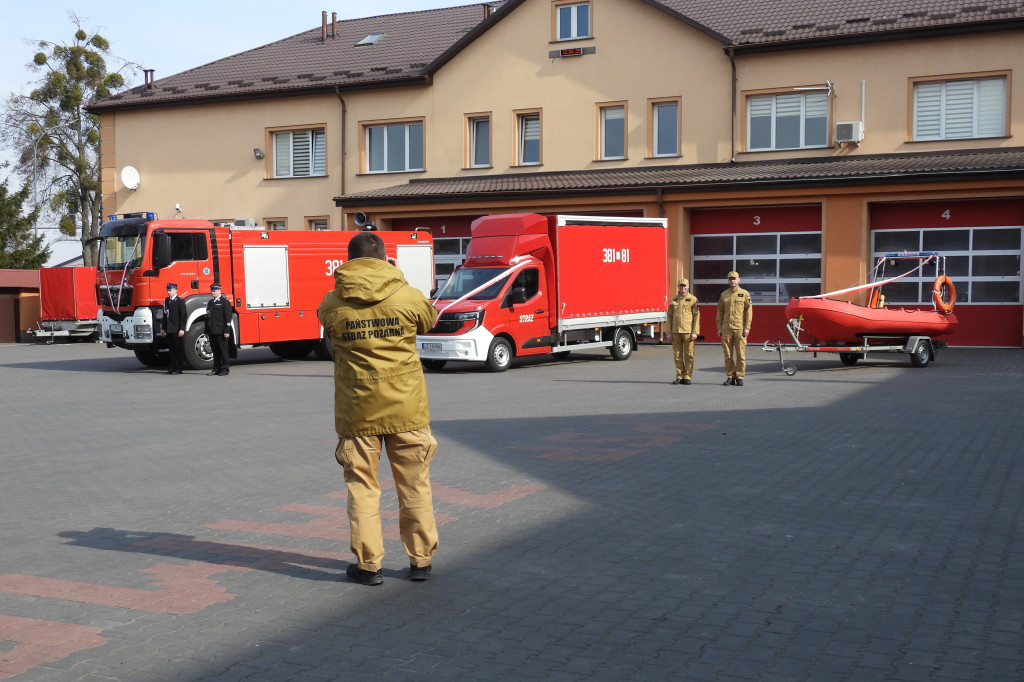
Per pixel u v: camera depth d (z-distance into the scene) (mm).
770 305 28266
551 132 31906
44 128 55281
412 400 5973
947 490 8477
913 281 26500
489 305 21391
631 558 6496
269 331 24188
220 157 36969
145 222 22875
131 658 4816
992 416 13094
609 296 23719
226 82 37219
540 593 5781
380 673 4594
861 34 27438
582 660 4730
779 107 29031
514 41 32281
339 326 5918
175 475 9836
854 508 7855
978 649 4816
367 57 36375
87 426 13680
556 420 13383
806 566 6258
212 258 23406
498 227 22516
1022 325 25594
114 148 38594
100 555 6758
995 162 25000
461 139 33281
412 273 27453
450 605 5586
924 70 27125
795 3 30531
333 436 12359
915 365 20969
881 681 4445
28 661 4781
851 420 12859
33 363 26438
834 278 26703
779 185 26859
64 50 55312
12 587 6020
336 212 35406
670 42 30094
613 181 29188
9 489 9250
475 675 4559
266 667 4684
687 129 29984
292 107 35812
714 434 11859
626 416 13695
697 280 29125
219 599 5742
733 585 5883
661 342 29172
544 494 8562
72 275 36719
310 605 5613
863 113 27812
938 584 5852
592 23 31141
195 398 17172
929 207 26312
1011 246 25578
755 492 8516
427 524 6023
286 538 7184
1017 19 25844
